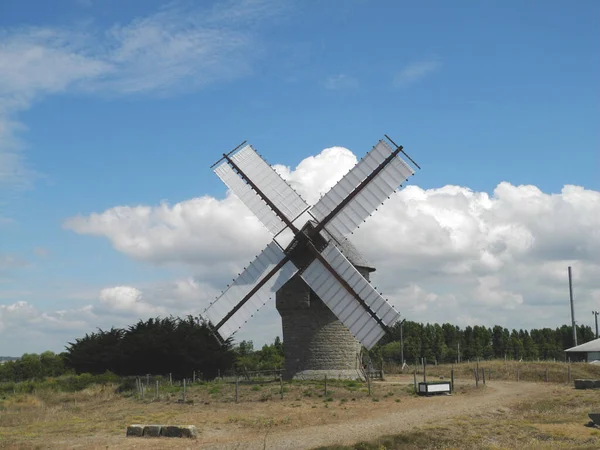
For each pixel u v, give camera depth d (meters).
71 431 31.20
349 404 38.59
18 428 32.84
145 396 44.72
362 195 45.09
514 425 31.73
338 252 44.22
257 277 44.75
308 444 27.34
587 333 139.12
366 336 42.25
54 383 58.97
